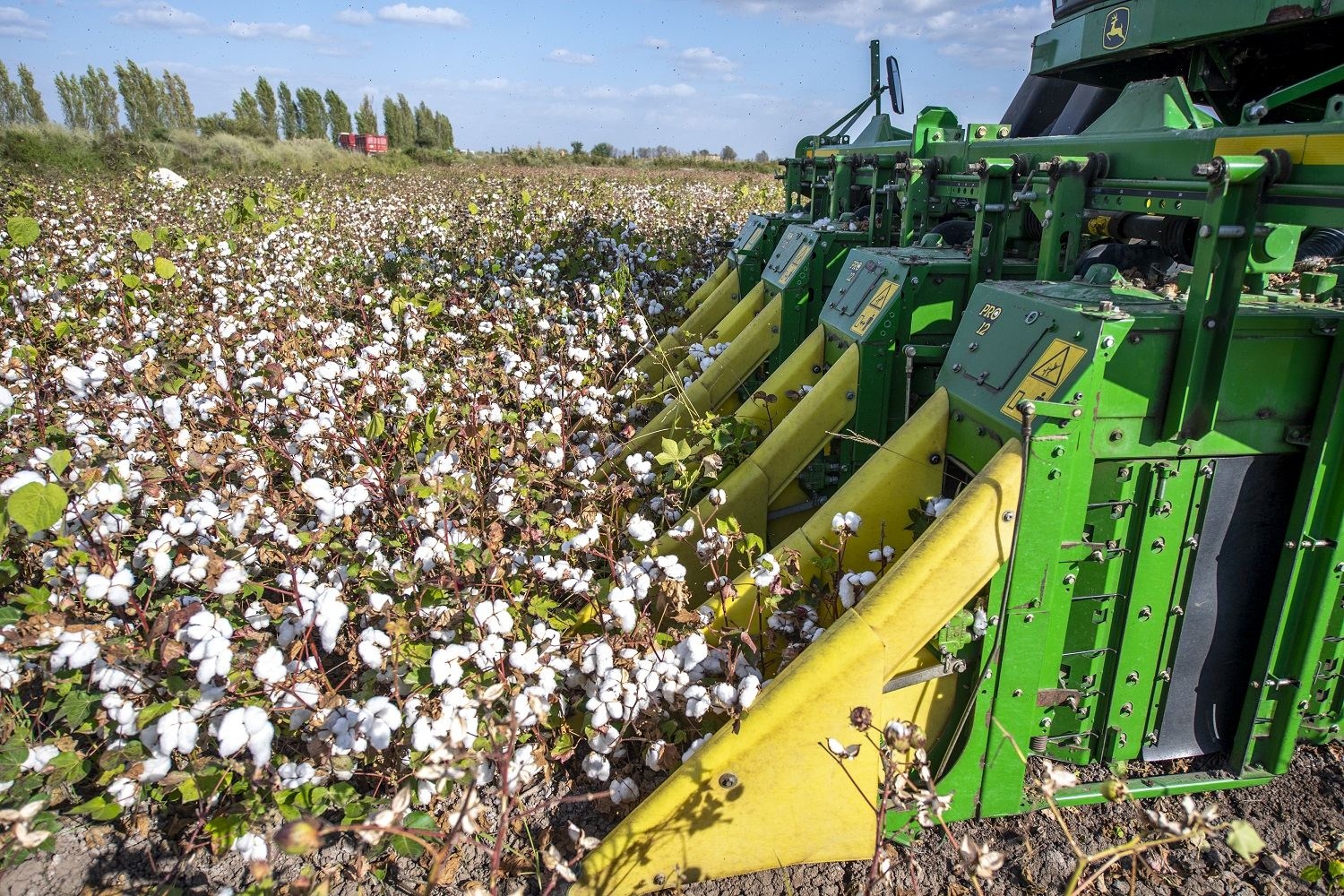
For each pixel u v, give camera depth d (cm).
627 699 274
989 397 285
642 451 479
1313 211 226
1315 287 275
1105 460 259
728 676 281
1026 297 289
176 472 386
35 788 272
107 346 559
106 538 316
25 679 303
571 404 491
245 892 236
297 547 332
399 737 284
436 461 349
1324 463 261
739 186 1678
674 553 378
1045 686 283
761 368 604
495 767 255
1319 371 260
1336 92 357
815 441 404
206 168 2602
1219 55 384
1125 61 434
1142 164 320
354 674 302
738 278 739
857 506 315
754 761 247
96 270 768
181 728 237
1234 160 232
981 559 248
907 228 537
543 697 268
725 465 423
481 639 282
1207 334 246
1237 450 263
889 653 248
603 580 310
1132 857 242
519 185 1889
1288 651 283
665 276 903
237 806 268
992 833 278
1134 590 274
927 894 255
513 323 636
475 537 351
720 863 256
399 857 269
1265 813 286
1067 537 261
